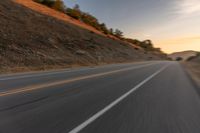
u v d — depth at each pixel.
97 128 5.73
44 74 19.56
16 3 52.34
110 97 9.80
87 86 12.82
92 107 7.93
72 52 42.47
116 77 18.12
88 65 36.53
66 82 14.24
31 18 48.06
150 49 194.50
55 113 7.05
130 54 76.56
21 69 23.38
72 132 5.39
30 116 6.66
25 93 10.13
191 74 23.81
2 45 28.55
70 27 60.69
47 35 43.41
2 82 13.85
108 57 53.56
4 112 7.04
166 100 9.49
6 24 36.88
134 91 11.54
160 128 5.85
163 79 17.64
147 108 8.01
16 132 5.36
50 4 84.19
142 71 25.33
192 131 5.69
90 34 68.12
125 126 5.94
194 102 9.21
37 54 31.47
